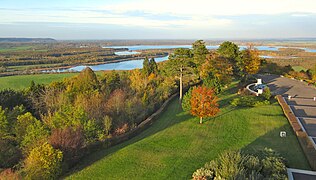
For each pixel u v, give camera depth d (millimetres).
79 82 45219
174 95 50469
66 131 25031
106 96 43812
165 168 22891
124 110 36625
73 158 24328
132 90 49375
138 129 32344
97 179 21672
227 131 31266
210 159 24250
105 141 27906
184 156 25062
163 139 29500
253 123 33625
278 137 28625
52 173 21359
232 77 59156
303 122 32375
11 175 21281
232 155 20391
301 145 25578
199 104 33906
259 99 42750
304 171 20469
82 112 29141
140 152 26172
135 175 21984
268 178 17453
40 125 27438
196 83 57562
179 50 47688
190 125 33906
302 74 67875
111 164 24031
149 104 41719
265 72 74188
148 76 60406
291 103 41750
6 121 29844
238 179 16922
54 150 22219
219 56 53344
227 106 41656
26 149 24984
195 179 19219
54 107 42031
